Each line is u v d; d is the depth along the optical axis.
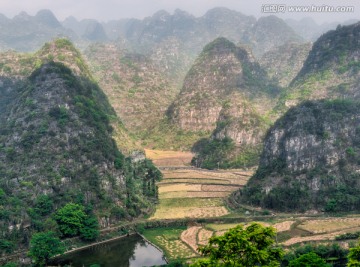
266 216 179.25
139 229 172.00
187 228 174.00
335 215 175.00
